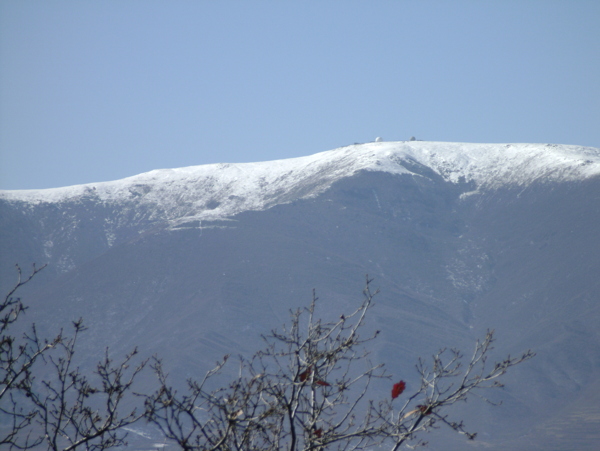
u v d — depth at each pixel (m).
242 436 12.98
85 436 12.81
